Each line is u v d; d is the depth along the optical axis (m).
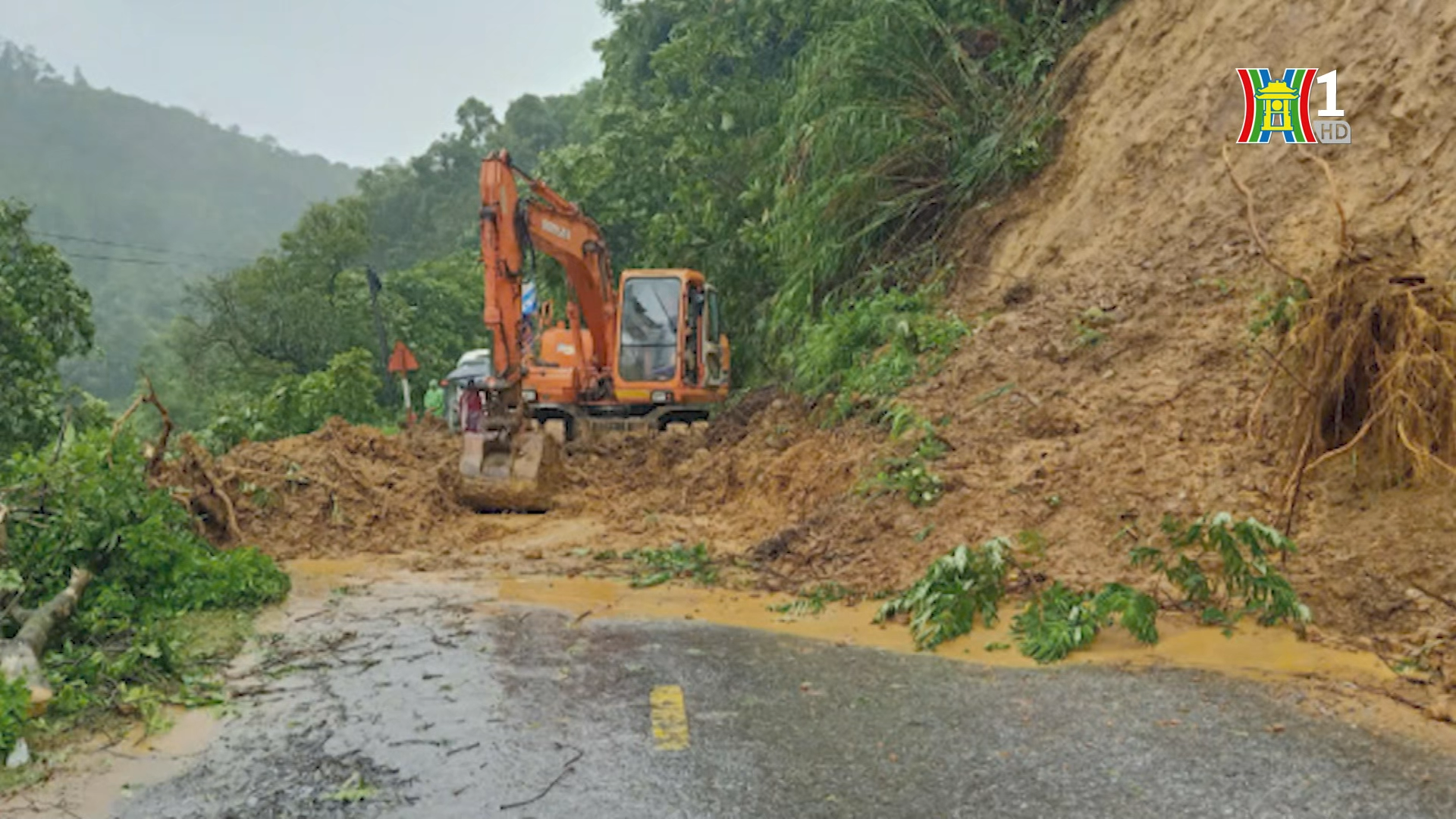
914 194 13.27
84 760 4.52
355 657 5.88
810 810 3.92
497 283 11.64
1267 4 10.63
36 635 5.63
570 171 21.97
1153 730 4.51
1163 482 7.01
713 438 12.67
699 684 5.32
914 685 5.23
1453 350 6.01
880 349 11.05
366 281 42.12
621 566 8.18
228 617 6.76
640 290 15.00
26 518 6.97
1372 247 7.12
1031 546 6.70
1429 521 5.77
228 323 38.69
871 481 8.39
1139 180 10.88
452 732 4.74
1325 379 6.46
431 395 27.83
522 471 10.72
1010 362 9.27
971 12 14.03
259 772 4.37
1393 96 8.76
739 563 8.02
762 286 17.97
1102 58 12.55
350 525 9.55
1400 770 4.04
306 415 20.91
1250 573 5.66
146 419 45.88
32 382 17.78
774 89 18.59
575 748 4.53
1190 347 8.16
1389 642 5.18
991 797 3.98
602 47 30.12
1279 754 4.22
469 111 79.38
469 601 7.11
